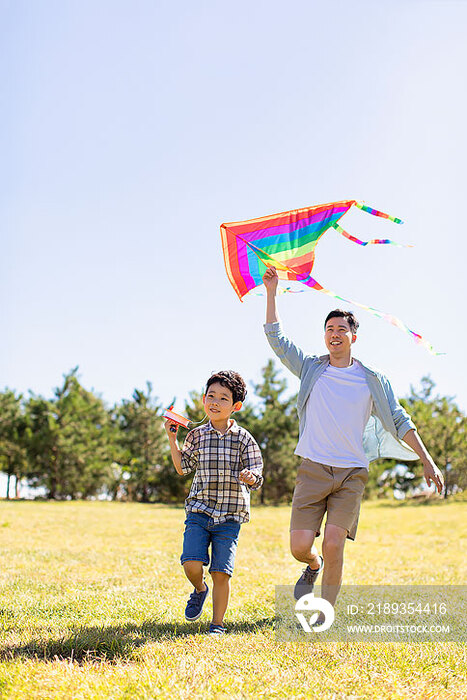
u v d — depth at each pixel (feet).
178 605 14.43
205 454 12.79
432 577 20.15
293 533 12.97
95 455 108.17
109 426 119.85
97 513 54.34
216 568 12.23
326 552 12.57
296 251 14.33
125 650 10.32
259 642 11.16
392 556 26.89
